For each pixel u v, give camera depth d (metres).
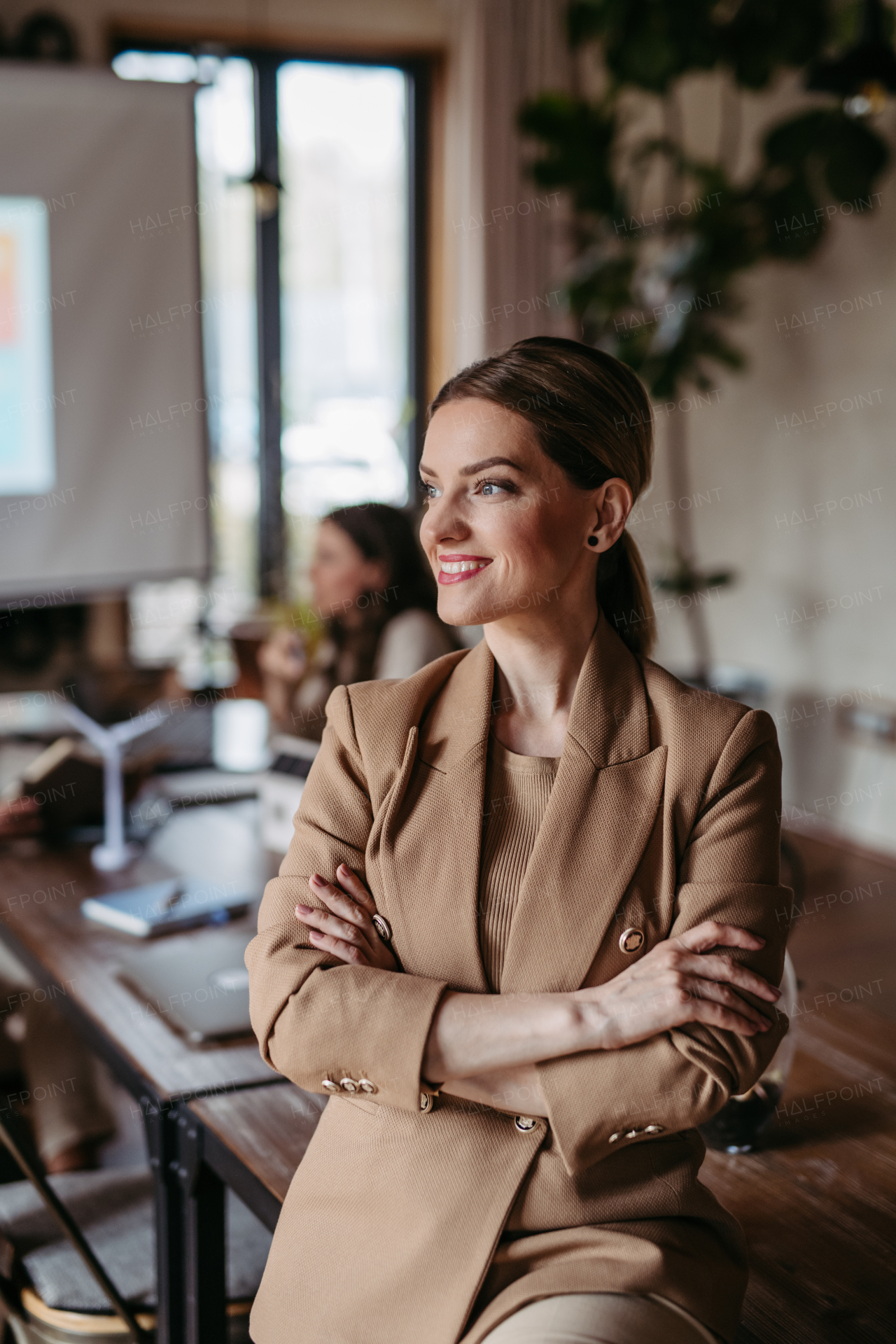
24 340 3.95
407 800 1.11
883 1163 1.32
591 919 1.04
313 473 4.80
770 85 3.72
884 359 3.80
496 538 1.06
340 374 4.83
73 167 3.94
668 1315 0.93
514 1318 0.95
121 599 4.45
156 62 4.49
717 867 1.06
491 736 1.13
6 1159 1.75
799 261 3.85
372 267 4.83
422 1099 1.01
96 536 4.10
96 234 3.98
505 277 4.59
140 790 2.46
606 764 1.08
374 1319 1.01
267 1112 1.39
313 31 4.51
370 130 4.77
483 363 1.10
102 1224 1.64
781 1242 1.18
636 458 1.12
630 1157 1.03
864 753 4.00
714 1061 0.98
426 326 4.93
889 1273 1.13
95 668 3.72
